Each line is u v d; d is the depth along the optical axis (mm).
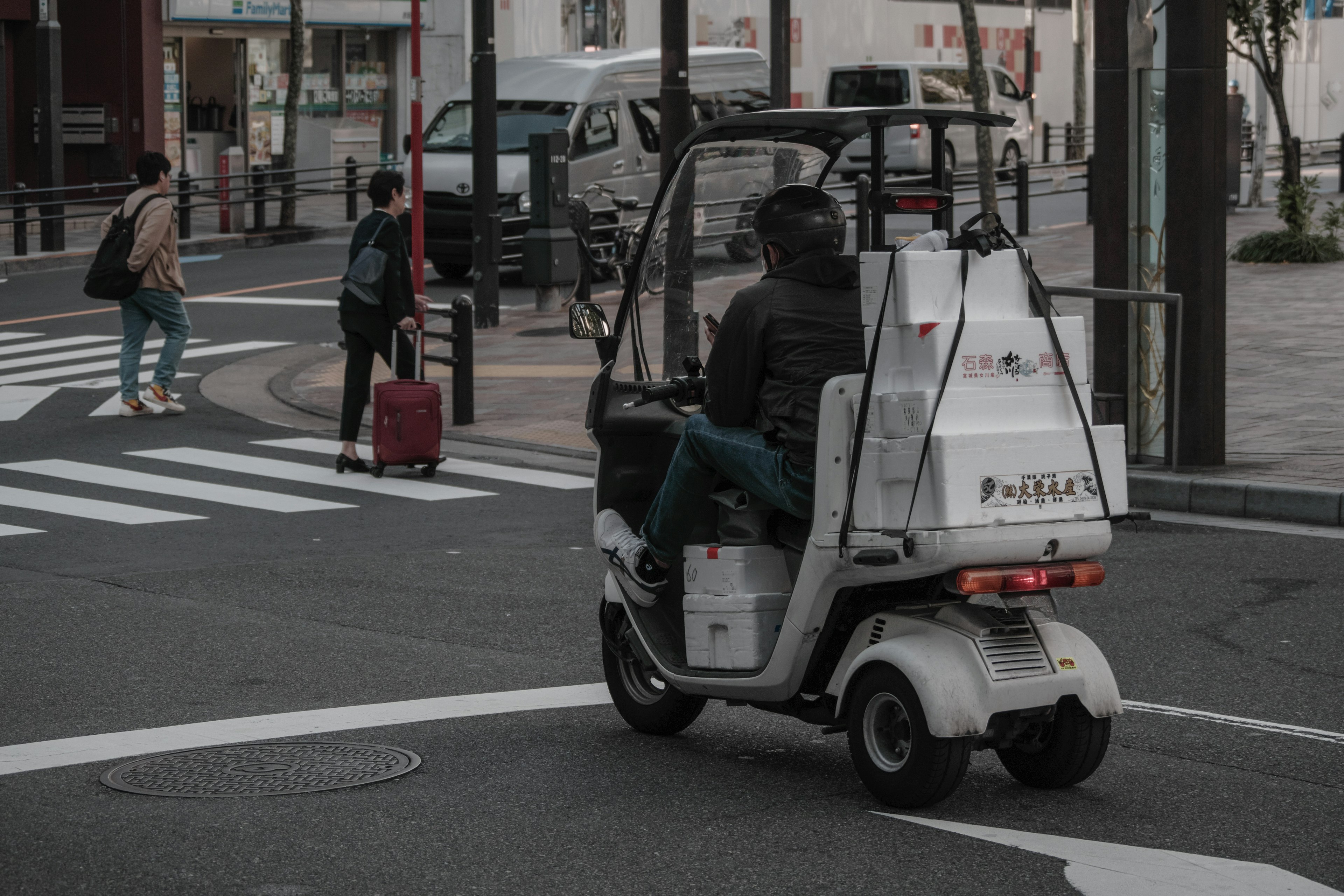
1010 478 7090
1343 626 10695
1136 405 15773
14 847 6836
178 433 18812
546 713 9023
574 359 23547
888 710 7406
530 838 6984
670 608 8633
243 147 49781
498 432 18859
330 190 42906
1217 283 15266
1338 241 32719
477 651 10328
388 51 52531
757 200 9117
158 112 47281
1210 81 15172
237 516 14695
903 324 7082
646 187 33188
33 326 27203
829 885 6434
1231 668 9773
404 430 16234
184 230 38219
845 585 7375
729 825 7160
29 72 47156
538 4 54375
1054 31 70875
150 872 6559
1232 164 42688
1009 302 7227
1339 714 8891
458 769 7988
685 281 9195
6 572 12570
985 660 7129
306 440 18516
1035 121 69562
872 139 8062
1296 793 7617
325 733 8594
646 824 7176
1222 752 8242
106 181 47375
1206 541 13320
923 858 6742
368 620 11102
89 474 16578
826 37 61125
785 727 8875
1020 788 7754
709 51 34625
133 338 19719
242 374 22781
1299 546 13055
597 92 32406
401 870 6582
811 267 7695
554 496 15617
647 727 8617
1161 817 7285
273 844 6887
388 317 16531
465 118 32219
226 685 9531
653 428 8898
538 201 27781
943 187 8148
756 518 7930
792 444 7547
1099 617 10969
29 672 9781
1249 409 18172
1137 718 8820
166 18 46781
